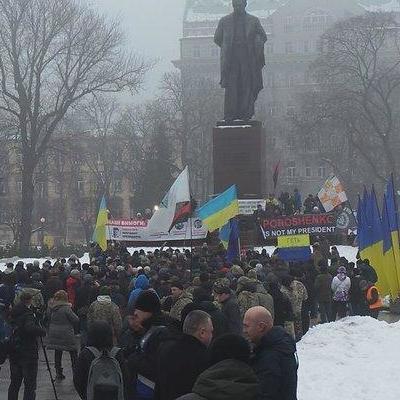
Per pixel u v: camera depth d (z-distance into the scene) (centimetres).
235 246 5503
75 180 18938
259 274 4059
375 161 16588
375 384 2877
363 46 15100
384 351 3422
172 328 1563
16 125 11550
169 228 6141
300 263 4631
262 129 8925
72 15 11131
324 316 4566
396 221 5078
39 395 2889
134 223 7331
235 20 8925
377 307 4584
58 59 11244
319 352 3469
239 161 8794
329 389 2830
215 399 1175
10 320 2561
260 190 8744
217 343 1237
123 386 1673
